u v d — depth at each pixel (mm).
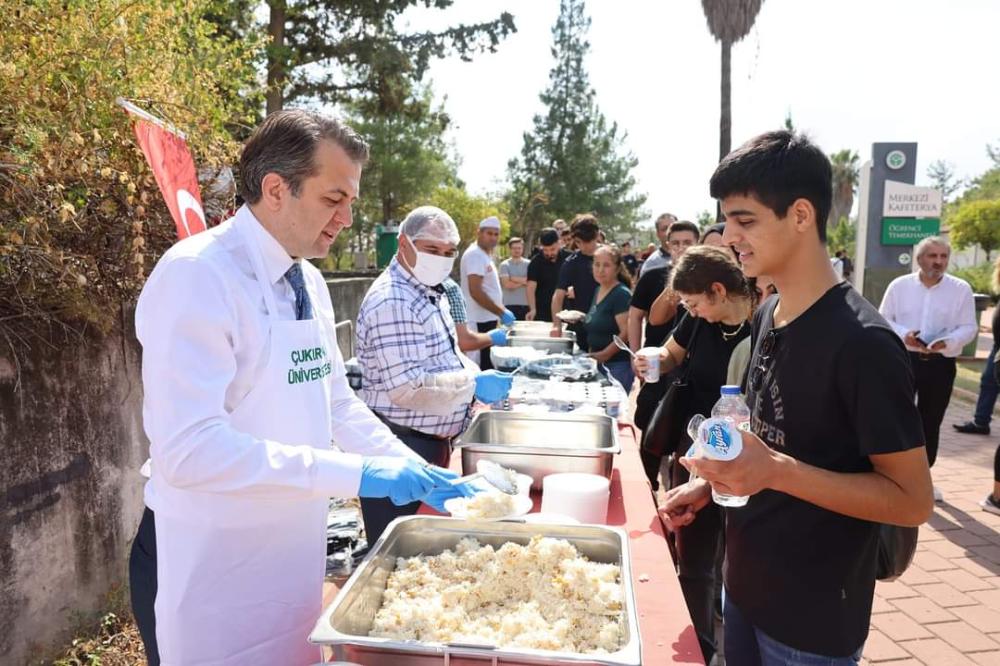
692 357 2748
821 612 1336
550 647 1188
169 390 1185
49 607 2467
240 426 1342
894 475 1193
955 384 8109
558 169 36125
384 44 9859
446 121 12109
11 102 2176
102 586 2754
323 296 1685
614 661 1046
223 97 3600
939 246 4410
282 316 1411
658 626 1471
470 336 4039
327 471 1273
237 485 1188
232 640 1359
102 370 2770
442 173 23844
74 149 2326
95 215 2576
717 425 1179
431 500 1625
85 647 2518
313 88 10250
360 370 2814
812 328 1295
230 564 1339
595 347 4992
